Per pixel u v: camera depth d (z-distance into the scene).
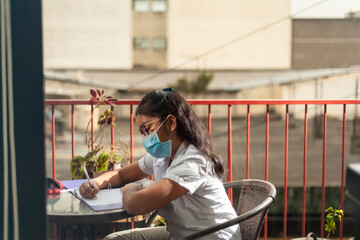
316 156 13.37
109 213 1.64
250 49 27.20
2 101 1.23
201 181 1.71
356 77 24.06
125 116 17.08
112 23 24.62
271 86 25.33
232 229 1.79
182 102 1.81
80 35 22.92
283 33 27.17
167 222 1.82
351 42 25.41
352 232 3.12
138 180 2.13
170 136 1.78
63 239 1.62
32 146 1.23
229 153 3.01
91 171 2.21
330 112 15.18
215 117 20.73
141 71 25.56
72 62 21.27
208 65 26.27
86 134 2.74
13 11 1.21
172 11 26.11
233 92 25.53
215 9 26.22
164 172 1.89
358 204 3.03
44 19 1.22
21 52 1.22
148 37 25.89
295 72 26.03
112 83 24.95
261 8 26.31
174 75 25.78
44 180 1.24
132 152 2.98
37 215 1.25
